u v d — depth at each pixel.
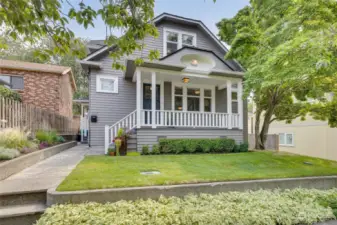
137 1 2.88
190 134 8.74
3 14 2.27
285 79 5.43
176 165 5.55
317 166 6.31
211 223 2.89
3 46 2.82
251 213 3.22
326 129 10.75
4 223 2.86
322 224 3.31
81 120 14.91
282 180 4.57
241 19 8.92
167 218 2.86
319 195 4.26
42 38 2.93
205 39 11.52
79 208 2.94
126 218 2.75
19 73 12.09
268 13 7.75
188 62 9.16
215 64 9.56
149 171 4.79
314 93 8.55
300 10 4.87
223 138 9.00
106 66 9.64
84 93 25.03
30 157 5.26
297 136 12.60
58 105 12.80
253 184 4.33
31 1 2.27
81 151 8.58
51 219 2.62
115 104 9.70
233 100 11.81
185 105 10.86
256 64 7.25
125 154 7.43
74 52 2.99
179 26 10.95
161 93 10.32
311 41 4.17
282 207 3.52
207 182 4.06
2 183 3.68
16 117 6.84
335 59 4.17
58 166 5.20
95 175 4.20
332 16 4.48
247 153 8.35
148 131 8.09
